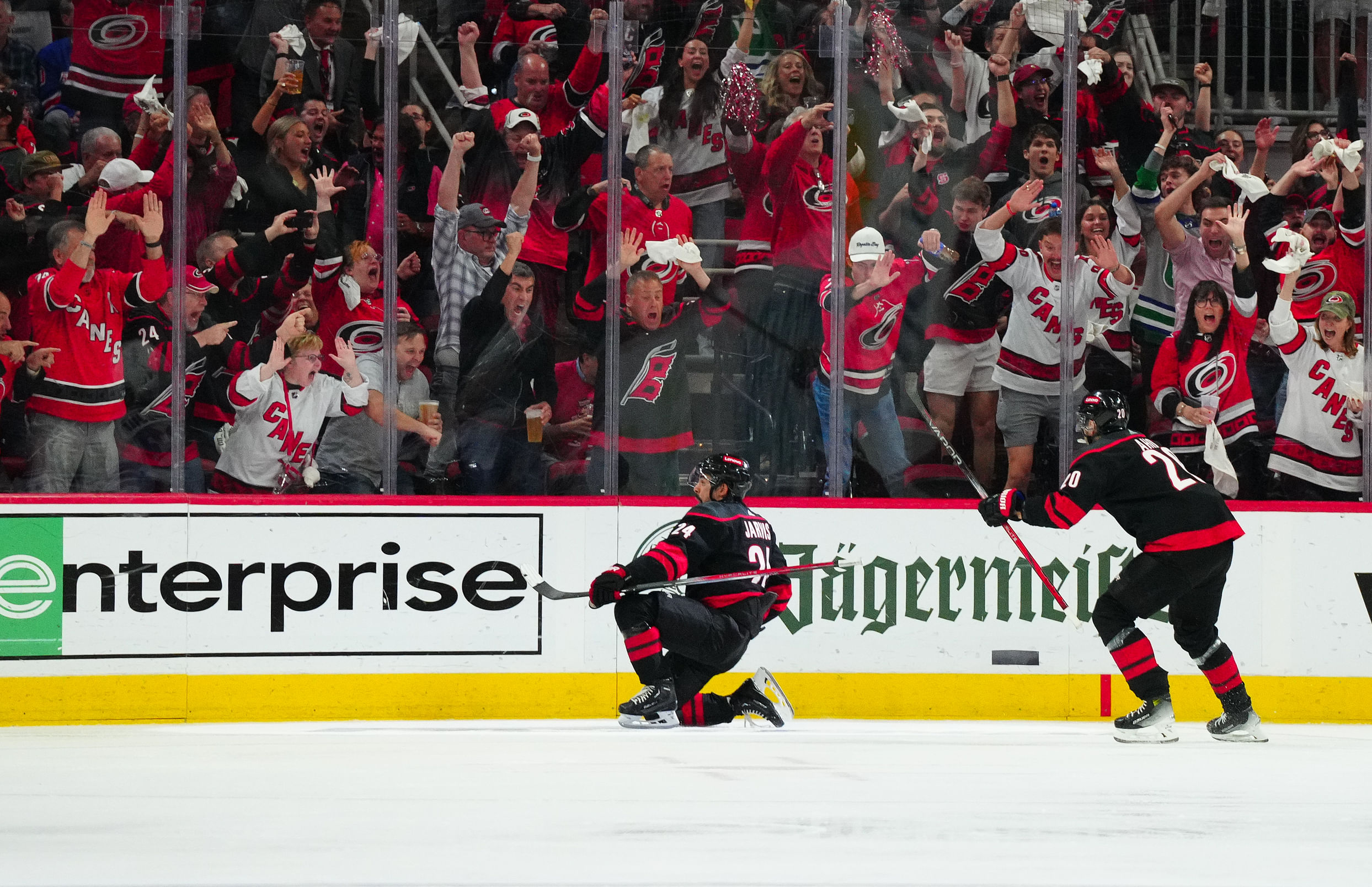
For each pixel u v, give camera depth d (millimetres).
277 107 21562
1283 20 22500
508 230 22047
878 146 22531
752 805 12531
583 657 20812
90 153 21000
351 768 14844
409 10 21922
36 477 20656
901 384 22344
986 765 15438
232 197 21422
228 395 21344
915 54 22562
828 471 22297
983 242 22438
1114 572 21516
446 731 18719
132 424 21031
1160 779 14430
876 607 21250
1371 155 22469
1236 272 22438
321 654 20234
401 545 20484
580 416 22141
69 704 19500
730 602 18812
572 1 22203
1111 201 22562
